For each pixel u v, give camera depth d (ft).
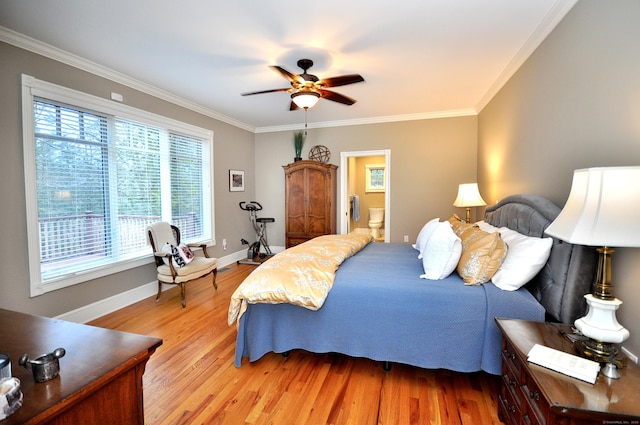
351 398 6.00
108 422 2.92
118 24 7.52
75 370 2.84
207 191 15.64
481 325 5.85
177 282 10.89
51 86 8.70
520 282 5.99
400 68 10.17
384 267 7.95
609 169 3.71
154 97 12.30
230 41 8.38
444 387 6.33
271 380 6.61
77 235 9.68
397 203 16.97
